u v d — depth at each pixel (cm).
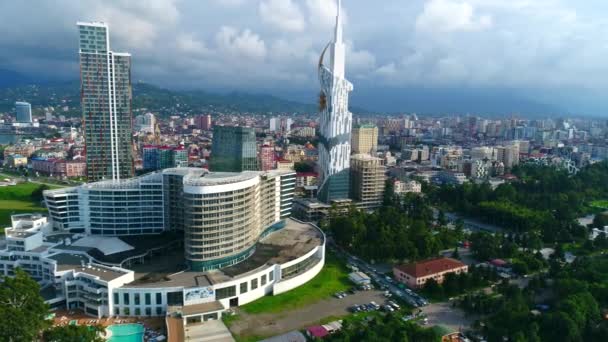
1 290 19275
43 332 19038
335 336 19738
